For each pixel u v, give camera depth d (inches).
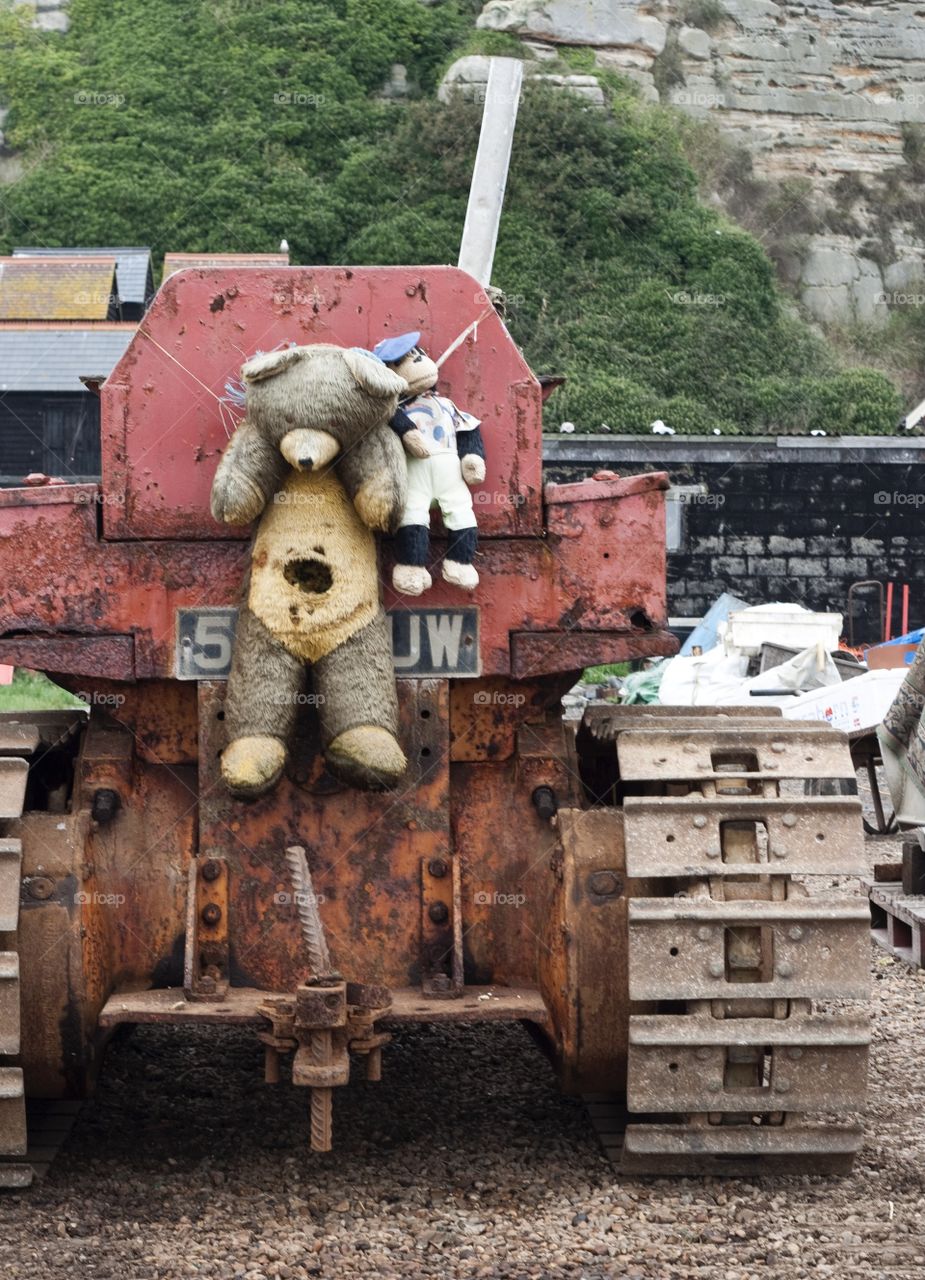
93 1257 179.3
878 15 2691.9
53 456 1542.8
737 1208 196.1
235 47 2434.8
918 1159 216.4
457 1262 177.9
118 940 211.8
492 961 214.5
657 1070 198.5
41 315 1708.9
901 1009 304.0
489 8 2475.4
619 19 2522.1
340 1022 188.5
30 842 202.7
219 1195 201.6
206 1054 270.5
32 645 208.8
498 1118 235.8
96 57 2452.0
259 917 209.2
